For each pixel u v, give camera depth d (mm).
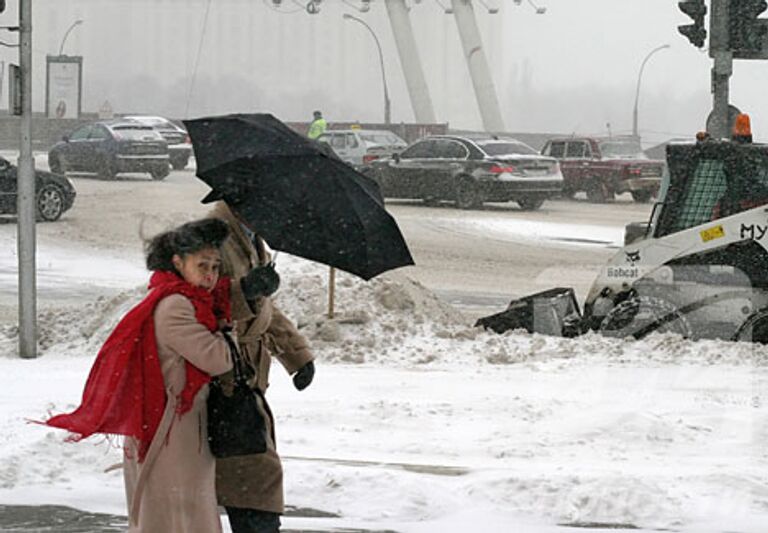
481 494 20781
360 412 26766
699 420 25562
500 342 36812
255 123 16016
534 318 38125
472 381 30953
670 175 35969
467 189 96562
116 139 119500
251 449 15422
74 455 22328
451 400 28203
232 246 16031
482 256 69188
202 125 16031
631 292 35781
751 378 29844
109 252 67500
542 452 23797
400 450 23797
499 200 96438
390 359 35406
